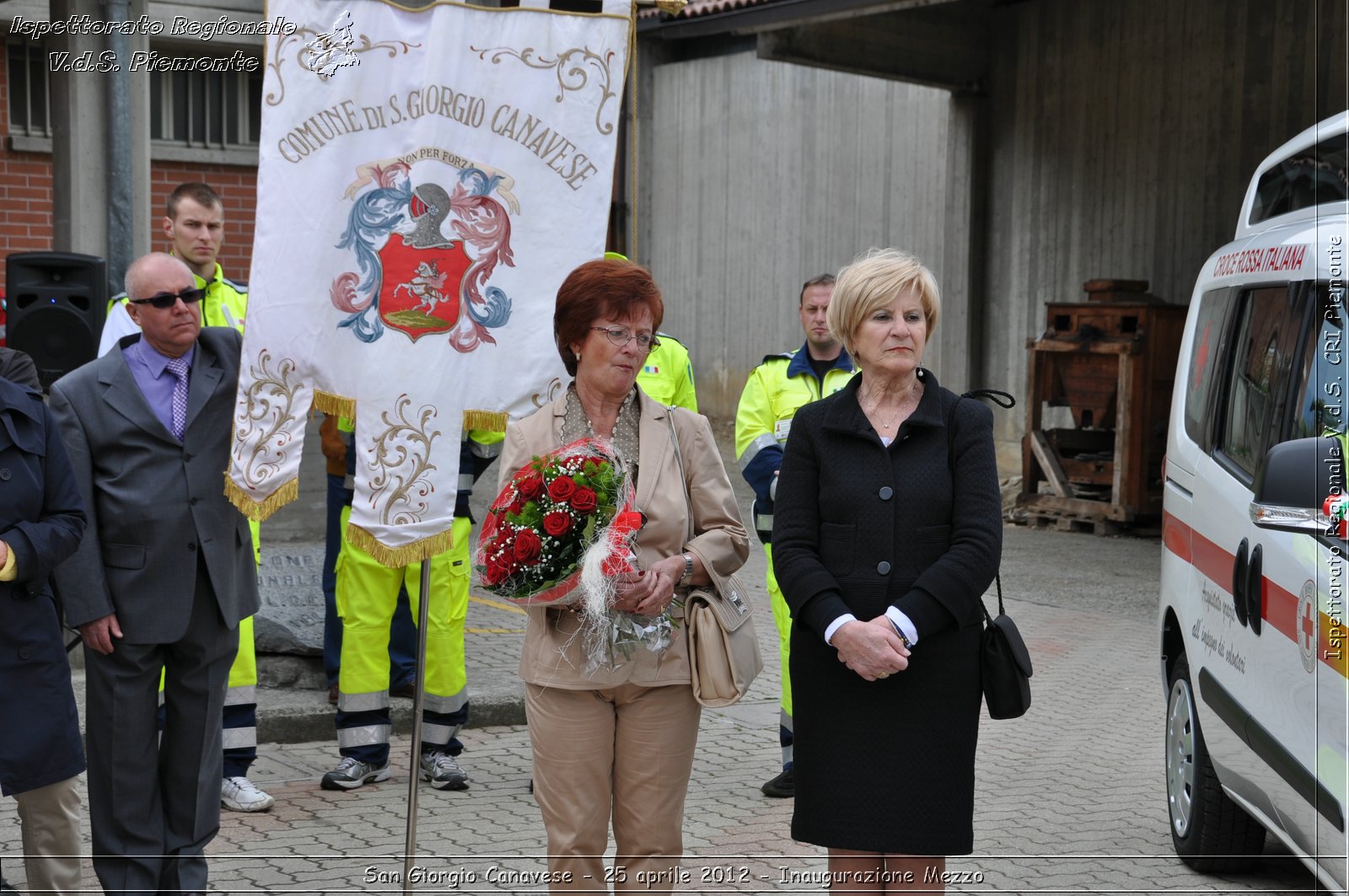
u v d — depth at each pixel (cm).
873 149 1828
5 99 1341
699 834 525
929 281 356
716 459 375
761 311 2014
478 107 432
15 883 449
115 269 787
